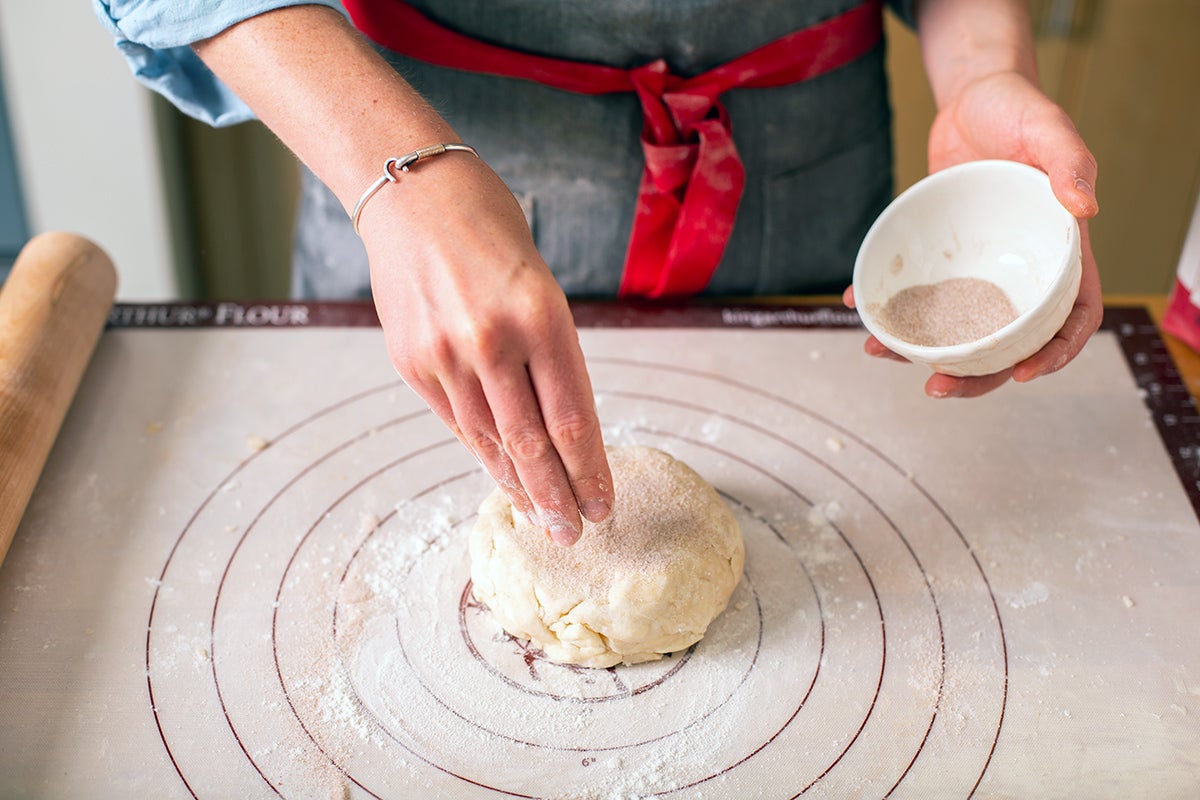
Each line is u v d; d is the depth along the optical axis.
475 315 0.58
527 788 0.67
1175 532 0.84
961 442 0.92
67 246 1.00
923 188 0.80
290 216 1.76
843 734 0.70
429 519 0.85
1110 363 1.00
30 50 1.44
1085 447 0.91
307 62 0.72
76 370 0.93
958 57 0.97
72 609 0.77
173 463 0.89
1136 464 0.90
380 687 0.73
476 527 0.79
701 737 0.70
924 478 0.89
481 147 1.04
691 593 0.74
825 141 1.10
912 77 1.70
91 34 1.43
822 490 0.88
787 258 1.14
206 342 1.02
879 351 0.82
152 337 1.02
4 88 1.47
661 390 0.97
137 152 1.53
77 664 0.73
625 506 0.79
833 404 0.96
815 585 0.80
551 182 1.06
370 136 0.68
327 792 0.66
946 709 0.71
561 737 0.70
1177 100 1.59
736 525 0.80
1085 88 1.63
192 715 0.70
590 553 0.75
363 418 0.94
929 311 0.79
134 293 1.67
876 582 0.80
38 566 0.80
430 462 0.90
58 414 0.89
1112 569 0.81
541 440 0.62
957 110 0.89
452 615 0.78
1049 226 0.75
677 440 0.92
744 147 1.07
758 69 1.02
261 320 1.05
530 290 0.59
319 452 0.91
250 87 0.75
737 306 1.07
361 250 1.13
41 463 0.85
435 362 0.60
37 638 0.75
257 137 1.66
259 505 0.86
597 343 1.02
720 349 1.02
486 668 0.74
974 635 0.76
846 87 1.08
